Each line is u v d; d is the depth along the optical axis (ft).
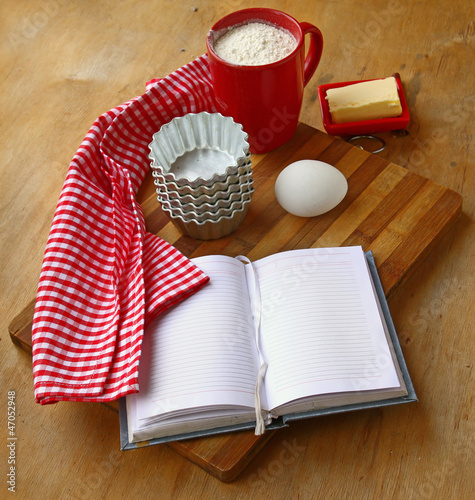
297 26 3.06
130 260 2.97
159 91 3.38
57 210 3.00
